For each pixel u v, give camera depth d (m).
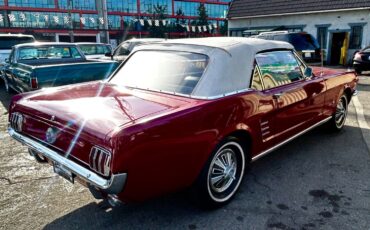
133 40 12.10
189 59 3.29
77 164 2.48
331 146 4.70
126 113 2.55
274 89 3.54
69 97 3.10
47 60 8.17
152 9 53.53
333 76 4.77
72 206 3.13
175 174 2.56
